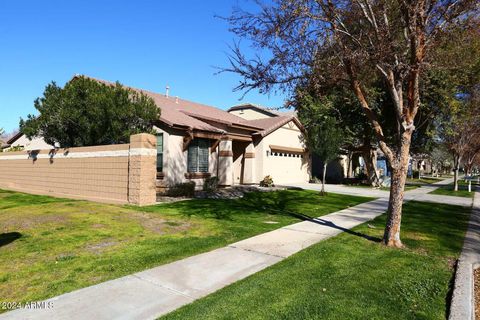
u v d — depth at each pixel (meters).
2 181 21.55
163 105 20.08
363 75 8.91
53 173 17.06
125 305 4.43
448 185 32.75
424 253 7.10
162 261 6.29
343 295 4.74
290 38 7.91
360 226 9.78
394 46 7.27
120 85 15.30
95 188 14.59
